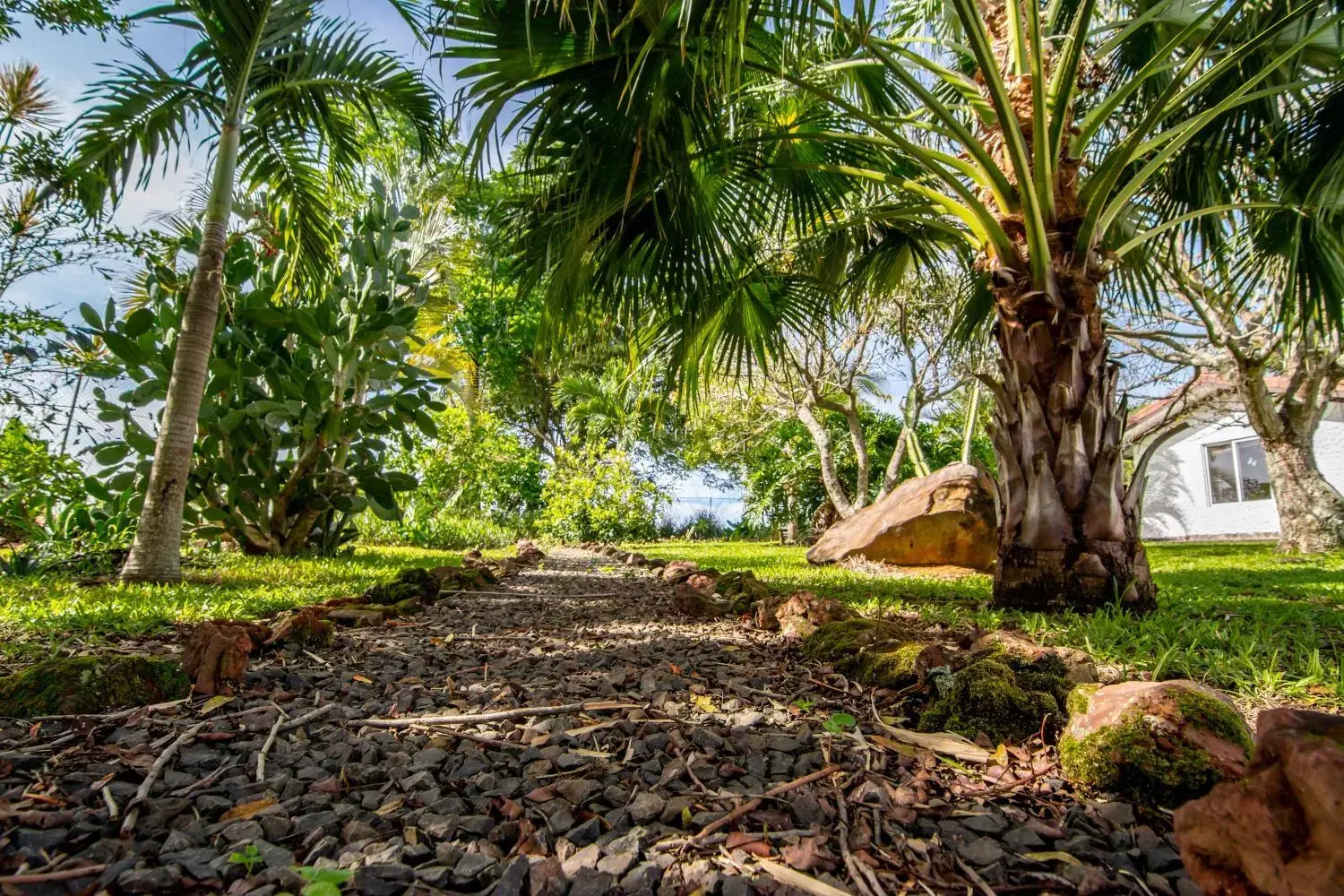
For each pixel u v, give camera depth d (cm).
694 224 348
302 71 506
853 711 167
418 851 97
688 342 423
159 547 414
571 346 407
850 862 96
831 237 494
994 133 357
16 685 157
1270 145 391
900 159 431
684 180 320
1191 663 208
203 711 160
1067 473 326
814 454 1606
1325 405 883
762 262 461
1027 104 338
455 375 1334
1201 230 445
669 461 2047
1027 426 334
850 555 667
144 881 88
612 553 923
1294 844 66
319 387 580
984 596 401
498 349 1700
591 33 241
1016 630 274
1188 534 1403
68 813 105
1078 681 172
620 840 101
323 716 161
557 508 1266
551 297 356
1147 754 116
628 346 488
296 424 583
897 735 148
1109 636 248
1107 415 332
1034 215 312
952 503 634
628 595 428
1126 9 458
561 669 212
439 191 873
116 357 505
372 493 647
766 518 1817
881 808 113
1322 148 373
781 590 431
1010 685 151
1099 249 349
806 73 390
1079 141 333
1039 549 328
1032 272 327
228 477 559
